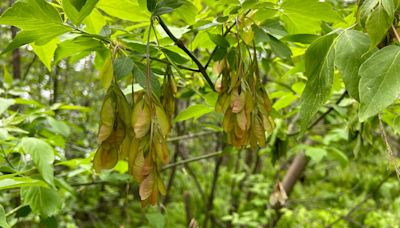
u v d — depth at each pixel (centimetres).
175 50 49
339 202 182
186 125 159
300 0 39
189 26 49
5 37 149
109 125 33
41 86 133
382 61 30
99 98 166
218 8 60
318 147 101
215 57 42
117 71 35
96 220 176
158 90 36
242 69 38
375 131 96
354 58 34
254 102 38
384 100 29
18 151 64
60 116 132
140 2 40
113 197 169
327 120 96
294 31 49
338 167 204
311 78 38
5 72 88
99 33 42
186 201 136
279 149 81
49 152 60
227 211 173
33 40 38
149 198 32
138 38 55
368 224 155
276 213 141
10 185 44
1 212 39
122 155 34
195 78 70
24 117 75
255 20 43
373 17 31
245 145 38
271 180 173
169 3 37
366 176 178
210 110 63
